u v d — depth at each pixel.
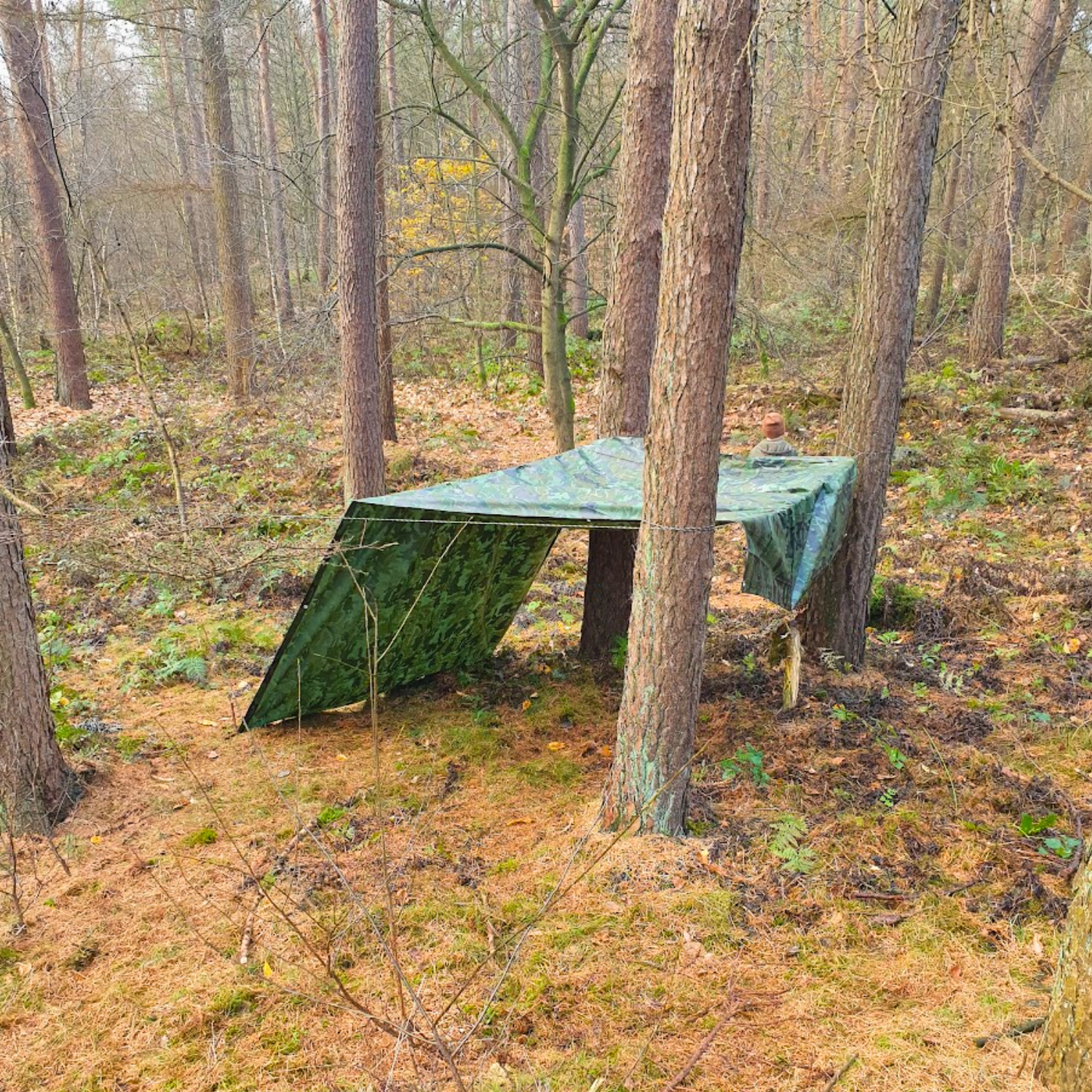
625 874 4.07
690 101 3.44
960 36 3.12
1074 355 12.33
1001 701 5.87
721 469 6.25
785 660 5.35
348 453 9.97
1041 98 10.09
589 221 14.54
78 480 12.70
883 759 5.13
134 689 6.78
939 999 3.33
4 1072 3.14
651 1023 3.24
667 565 3.98
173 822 4.82
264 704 5.84
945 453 10.89
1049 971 3.46
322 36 15.89
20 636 4.63
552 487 5.52
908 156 5.70
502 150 15.78
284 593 8.86
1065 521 8.99
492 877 4.19
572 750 5.63
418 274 16.52
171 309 21.61
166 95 26.61
